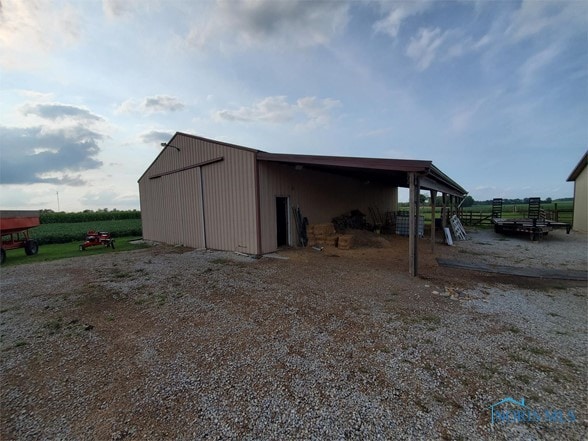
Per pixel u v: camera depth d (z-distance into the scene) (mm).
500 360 2770
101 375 2686
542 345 3064
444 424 1951
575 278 5777
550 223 12984
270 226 8906
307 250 9195
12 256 10492
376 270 6570
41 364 2912
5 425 2059
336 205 12445
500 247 9977
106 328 3756
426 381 2449
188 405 2221
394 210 19391
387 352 2951
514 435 1845
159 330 3645
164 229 12789
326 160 6773
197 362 2859
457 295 4727
